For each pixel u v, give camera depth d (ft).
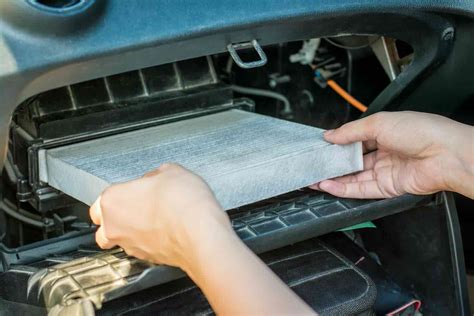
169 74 3.68
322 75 4.22
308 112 4.54
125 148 3.11
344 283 2.93
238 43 2.88
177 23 2.59
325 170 2.98
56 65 2.45
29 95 2.57
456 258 3.23
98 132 3.36
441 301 3.39
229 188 2.64
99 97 3.48
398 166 3.15
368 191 3.10
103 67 2.60
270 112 4.69
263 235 2.70
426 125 3.00
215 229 2.08
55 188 3.18
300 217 2.87
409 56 3.72
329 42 4.21
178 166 2.38
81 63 2.50
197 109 3.68
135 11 2.53
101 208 2.40
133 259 2.64
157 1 2.56
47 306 2.63
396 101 3.58
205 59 3.79
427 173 3.04
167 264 2.41
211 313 2.75
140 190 2.29
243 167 2.67
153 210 2.23
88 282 2.55
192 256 2.10
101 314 2.74
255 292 1.95
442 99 3.60
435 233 3.30
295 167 2.84
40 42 2.42
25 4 2.35
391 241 3.60
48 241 3.07
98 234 2.52
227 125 3.42
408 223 3.45
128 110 3.45
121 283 2.49
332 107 4.35
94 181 2.70
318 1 2.81
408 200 3.14
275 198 3.14
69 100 3.40
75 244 3.08
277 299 1.95
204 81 3.77
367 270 3.45
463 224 4.41
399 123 3.03
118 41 2.51
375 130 3.04
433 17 3.14
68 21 2.40
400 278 3.62
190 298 2.84
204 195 2.19
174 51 2.70
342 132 2.98
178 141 3.17
